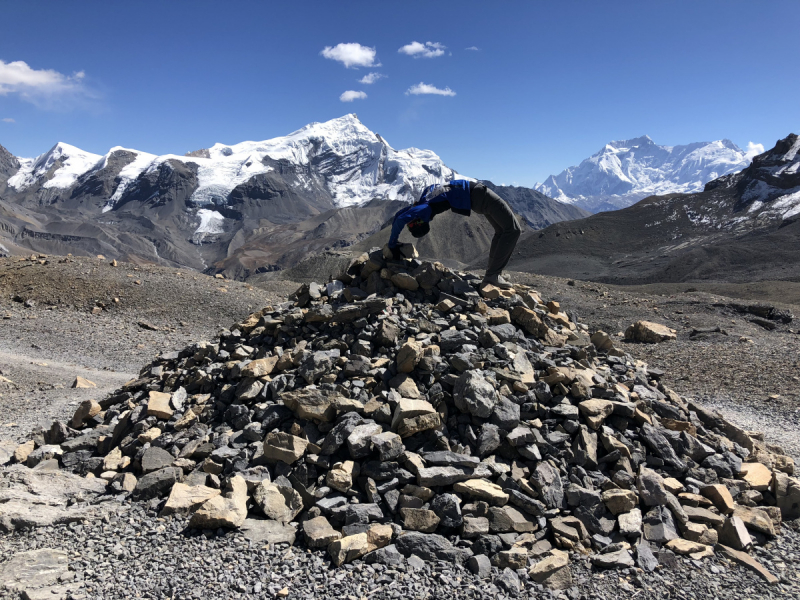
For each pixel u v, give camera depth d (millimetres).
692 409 4977
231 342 5098
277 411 4090
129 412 4551
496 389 4055
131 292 12922
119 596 2975
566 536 3396
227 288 14359
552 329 5008
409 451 3742
